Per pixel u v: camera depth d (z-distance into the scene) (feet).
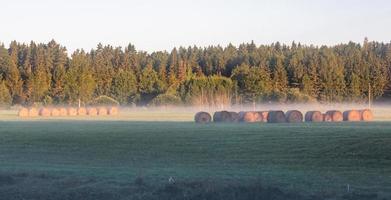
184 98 542.57
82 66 650.43
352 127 198.18
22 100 627.46
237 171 107.24
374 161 117.91
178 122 262.47
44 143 160.76
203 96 545.03
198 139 163.84
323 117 253.65
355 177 98.78
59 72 629.10
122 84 627.46
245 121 255.09
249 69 596.29
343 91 612.70
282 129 191.62
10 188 91.56
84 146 152.97
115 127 221.66
